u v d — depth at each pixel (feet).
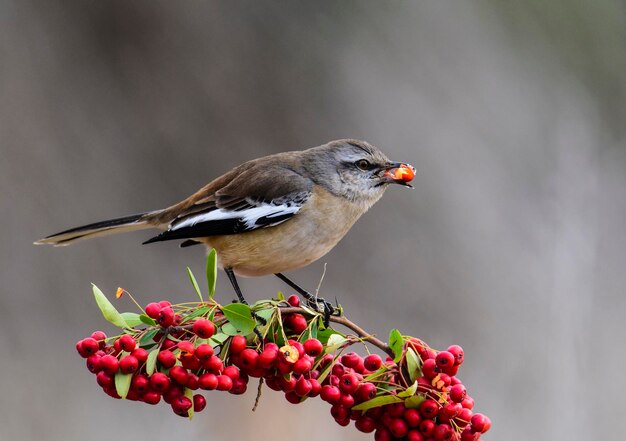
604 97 54.13
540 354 46.42
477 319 47.03
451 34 52.39
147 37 49.21
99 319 44.14
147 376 16.83
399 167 26.81
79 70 48.06
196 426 39.60
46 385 41.52
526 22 53.93
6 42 47.09
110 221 27.78
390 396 17.39
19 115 46.21
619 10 55.42
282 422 38.42
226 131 49.34
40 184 45.62
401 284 47.26
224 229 25.07
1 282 43.27
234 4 50.70
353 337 17.97
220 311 17.52
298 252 25.57
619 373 46.39
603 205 51.70
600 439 44.45
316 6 51.44
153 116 48.57
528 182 50.93
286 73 50.52
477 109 51.67
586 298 48.26
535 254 49.08
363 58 51.26
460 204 49.44
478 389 45.09
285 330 18.48
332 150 26.61
